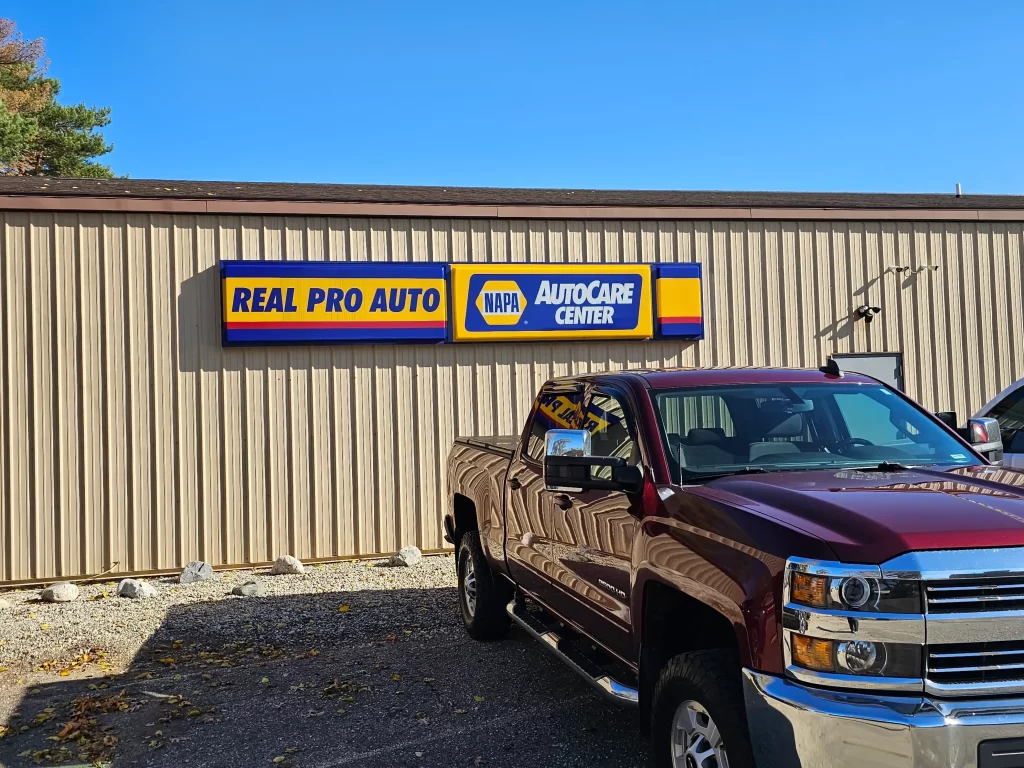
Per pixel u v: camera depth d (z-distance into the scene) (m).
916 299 12.02
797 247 11.64
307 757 4.59
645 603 3.83
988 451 4.71
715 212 11.28
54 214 9.52
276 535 9.96
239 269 9.77
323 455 10.12
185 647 6.75
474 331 10.48
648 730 3.91
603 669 4.41
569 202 10.95
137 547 9.59
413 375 10.42
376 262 10.24
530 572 5.48
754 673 3.01
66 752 4.73
